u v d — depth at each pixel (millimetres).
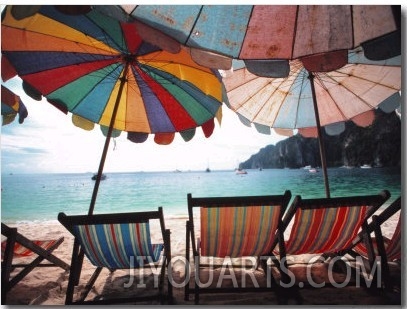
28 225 7910
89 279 2768
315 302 2199
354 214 2035
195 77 2844
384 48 1702
